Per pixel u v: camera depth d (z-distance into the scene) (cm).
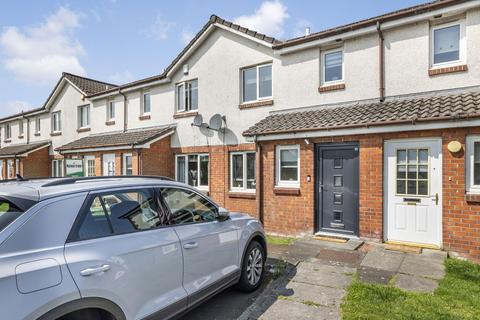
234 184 1081
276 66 996
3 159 2058
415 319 379
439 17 740
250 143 1034
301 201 839
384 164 721
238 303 446
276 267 576
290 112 962
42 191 277
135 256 299
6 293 212
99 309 267
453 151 624
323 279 523
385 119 675
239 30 1052
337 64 902
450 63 743
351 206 777
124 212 318
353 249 683
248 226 487
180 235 359
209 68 1162
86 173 1521
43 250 242
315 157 825
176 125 1259
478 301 427
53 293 231
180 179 1262
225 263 427
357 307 412
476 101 633
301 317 399
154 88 1352
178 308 342
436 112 629
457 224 628
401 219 704
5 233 233
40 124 2050
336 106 883
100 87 1838
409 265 574
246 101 1079
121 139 1323
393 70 802
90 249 267
